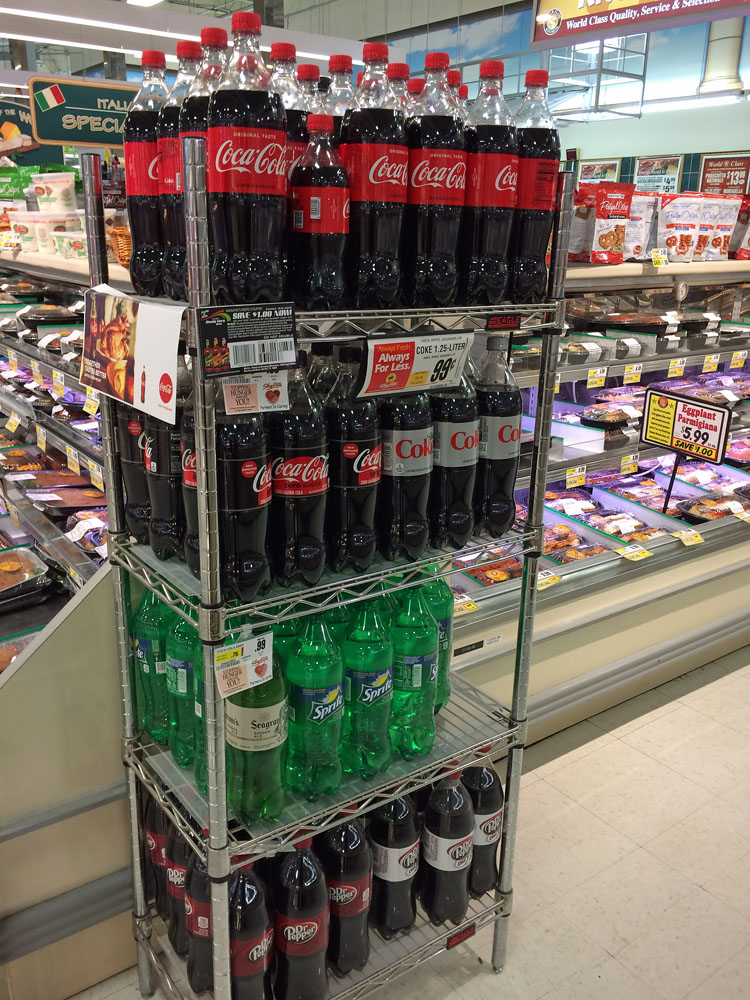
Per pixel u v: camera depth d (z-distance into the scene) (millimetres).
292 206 1366
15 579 2514
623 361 3404
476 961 2199
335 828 1829
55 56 13297
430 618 1845
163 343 1306
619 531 3512
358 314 1409
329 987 1861
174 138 1361
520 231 1615
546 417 1826
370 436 1550
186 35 4082
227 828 1614
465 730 2018
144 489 1732
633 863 2545
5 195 3682
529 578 1942
